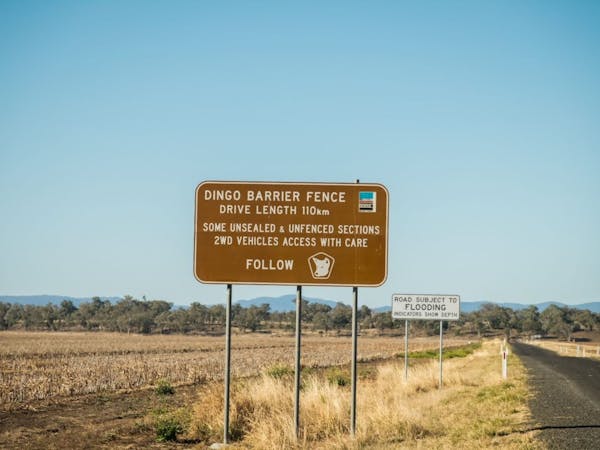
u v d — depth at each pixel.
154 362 46.41
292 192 14.50
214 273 14.47
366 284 14.29
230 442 14.77
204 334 158.38
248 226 14.50
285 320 199.88
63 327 177.75
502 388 24.02
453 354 61.50
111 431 16.83
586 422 15.84
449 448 12.26
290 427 14.48
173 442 15.33
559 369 37.38
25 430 17.27
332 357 54.69
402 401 19.28
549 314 195.88
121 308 192.25
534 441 13.03
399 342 112.19
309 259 14.40
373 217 14.37
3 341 93.81
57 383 29.09
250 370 37.84
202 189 14.59
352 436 13.73
